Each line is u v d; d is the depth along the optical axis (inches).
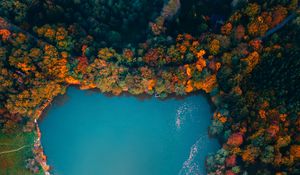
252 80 5792.3
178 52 5871.1
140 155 6097.4
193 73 5787.4
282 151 5398.6
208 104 6092.5
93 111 6274.6
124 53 5989.2
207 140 5979.3
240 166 5575.8
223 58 5748.0
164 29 6107.3
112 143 6171.3
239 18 5866.1
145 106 6215.6
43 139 6230.3
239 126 5600.4
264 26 5753.0
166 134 6107.3
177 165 5984.3
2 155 6023.6
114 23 6432.1
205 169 5866.1
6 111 6008.9
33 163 5969.5
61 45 6048.2
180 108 6146.7
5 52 5999.0
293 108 5428.2
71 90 6328.7
